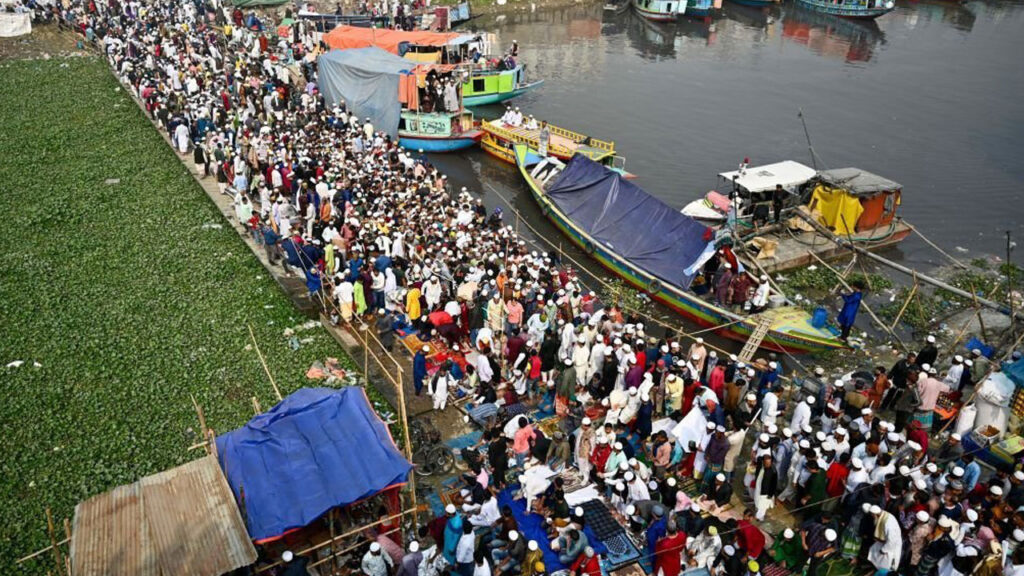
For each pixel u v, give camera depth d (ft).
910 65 203.72
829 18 256.93
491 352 69.92
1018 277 101.09
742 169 103.96
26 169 112.06
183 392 66.90
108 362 70.49
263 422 52.26
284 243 83.92
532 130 138.31
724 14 263.08
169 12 195.42
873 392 68.85
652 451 58.29
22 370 68.64
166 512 44.55
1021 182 132.26
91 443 60.49
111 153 119.14
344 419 53.01
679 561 49.14
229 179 105.09
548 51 214.69
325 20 196.24
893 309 92.32
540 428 63.82
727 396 64.49
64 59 164.25
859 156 143.33
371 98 138.72
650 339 72.59
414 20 207.72
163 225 97.55
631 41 228.02
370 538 49.70
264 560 47.50
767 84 187.11
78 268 86.53
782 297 86.99
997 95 178.40
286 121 125.59
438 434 63.10
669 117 163.32
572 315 75.66
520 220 116.88
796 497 56.75
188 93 137.28
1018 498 52.60
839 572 50.34
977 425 64.13
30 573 48.85
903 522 50.42
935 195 127.03
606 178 104.78
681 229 92.79
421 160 118.93
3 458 58.39
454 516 48.19
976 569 47.52
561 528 51.62
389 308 80.69
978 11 265.95
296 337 76.28
